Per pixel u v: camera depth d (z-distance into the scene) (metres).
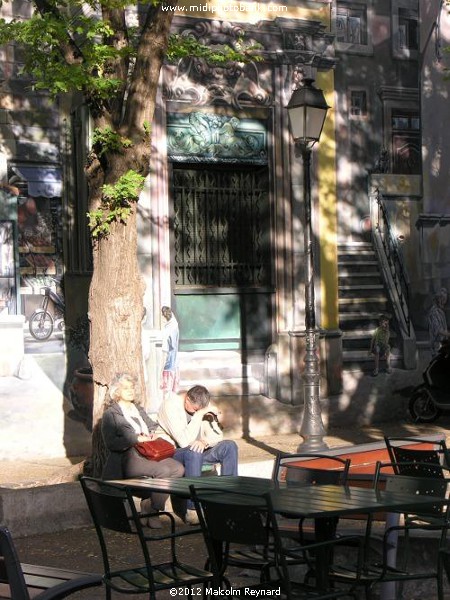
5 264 15.55
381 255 18.56
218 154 17.14
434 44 19.23
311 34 17.61
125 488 5.22
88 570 7.81
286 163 17.41
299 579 6.90
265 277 17.67
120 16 11.62
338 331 17.69
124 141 10.95
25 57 11.53
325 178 17.88
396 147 18.89
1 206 15.64
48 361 15.66
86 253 16.12
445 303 19.02
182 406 9.65
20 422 15.33
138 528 5.18
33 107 16.00
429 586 6.52
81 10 15.34
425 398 18.08
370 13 18.66
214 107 17.09
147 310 16.08
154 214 16.25
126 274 11.13
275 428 17.14
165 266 16.28
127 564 7.95
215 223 17.47
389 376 18.27
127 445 9.27
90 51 10.64
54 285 15.92
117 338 11.09
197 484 6.01
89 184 11.48
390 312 18.52
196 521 9.59
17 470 14.27
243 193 17.67
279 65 17.39
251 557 5.84
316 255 17.72
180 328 17.09
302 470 6.44
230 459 9.53
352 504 5.00
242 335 17.52
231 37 16.97
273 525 4.72
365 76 18.59
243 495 4.98
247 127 17.39
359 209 18.50
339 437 16.55
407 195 18.89
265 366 17.33
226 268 17.53
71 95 16.28
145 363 15.90
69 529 9.60
